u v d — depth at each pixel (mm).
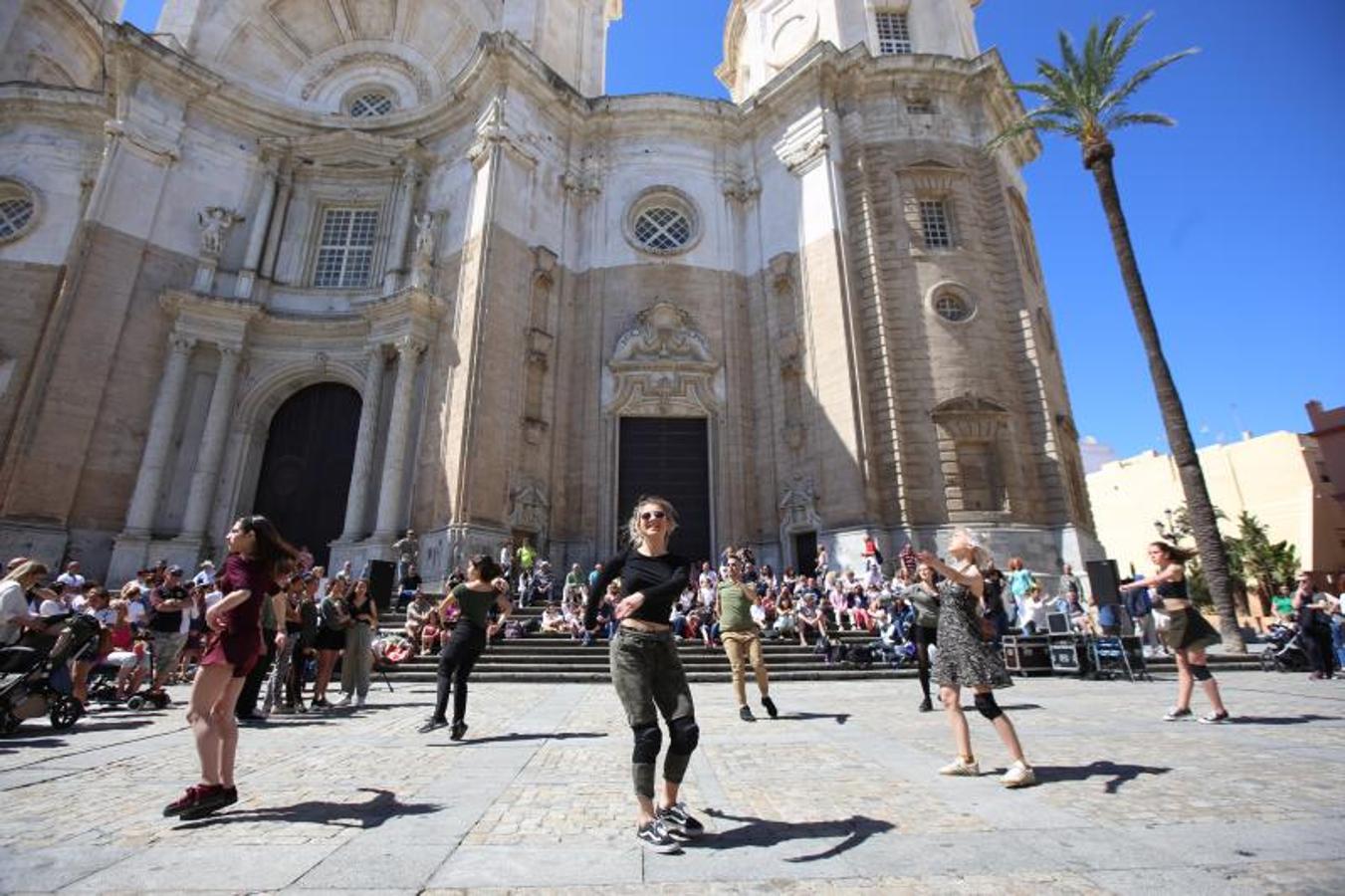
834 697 9289
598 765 4879
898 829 3252
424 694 9930
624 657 3363
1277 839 3000
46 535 17453
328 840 3156
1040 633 12914
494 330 19438
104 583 18188
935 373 19766
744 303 23375
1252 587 36562
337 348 21719
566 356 22000
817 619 13297
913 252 21062
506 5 24266
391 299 20359
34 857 2916
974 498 18922
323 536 20719
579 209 23828
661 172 24266
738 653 7254
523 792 4066
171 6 24047
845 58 22766
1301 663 12070
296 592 8312
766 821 3420
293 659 8055
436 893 2537
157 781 4445
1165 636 6805
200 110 22734
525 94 22531
